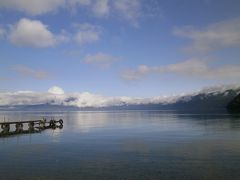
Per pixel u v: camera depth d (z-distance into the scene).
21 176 22.30
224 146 36.19
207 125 74.88
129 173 22.84
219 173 22.52
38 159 28.92
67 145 39.31
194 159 28.03
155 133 55.53
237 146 36.06
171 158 28.73
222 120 97.31
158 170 23.67
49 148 36.56
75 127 76.69
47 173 23.14
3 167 25.28
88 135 53.56
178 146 36.91
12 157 30.14
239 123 80.75
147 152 32.66
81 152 33.19
